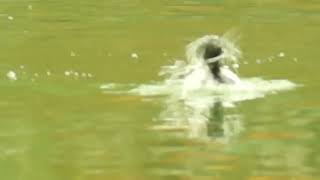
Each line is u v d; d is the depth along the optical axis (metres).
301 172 16.92
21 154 18.31
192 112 22.25
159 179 16.52
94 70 28.17
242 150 18.67
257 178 16.47
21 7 44.81
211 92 24.77
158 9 43.78
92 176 16.67
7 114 22.09
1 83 26.14
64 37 35.22
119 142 19.33
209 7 44.66
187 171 17.02
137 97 24.17
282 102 23.33
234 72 27.67
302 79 26.59
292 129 20.38
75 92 24.78
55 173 16.95
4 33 36.44
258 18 40.59
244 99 23.91
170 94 24.47
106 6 44.94
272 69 28.27
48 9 43.91
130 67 28.64
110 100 23.66
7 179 16.53
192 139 19.55
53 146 19.00
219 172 16.97
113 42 33.91
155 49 32.16
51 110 22.47
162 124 20.94
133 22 39.38
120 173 16.91
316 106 22.77
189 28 37.53
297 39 34.41
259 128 20.47
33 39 34.78
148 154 18.25
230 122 21.20
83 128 20.56
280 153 18.31
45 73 27.64
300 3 45.84
